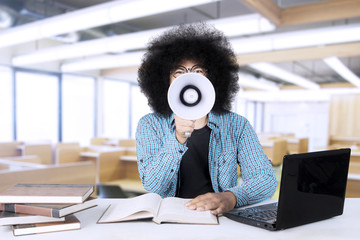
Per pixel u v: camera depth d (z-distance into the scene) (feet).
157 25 17.84
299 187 2.74
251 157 3.74
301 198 2.77
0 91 19.98
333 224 2.90
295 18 10.40
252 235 2.55
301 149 23.68
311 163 2.84
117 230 2.63
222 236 2.51
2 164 9.87
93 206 3.03
